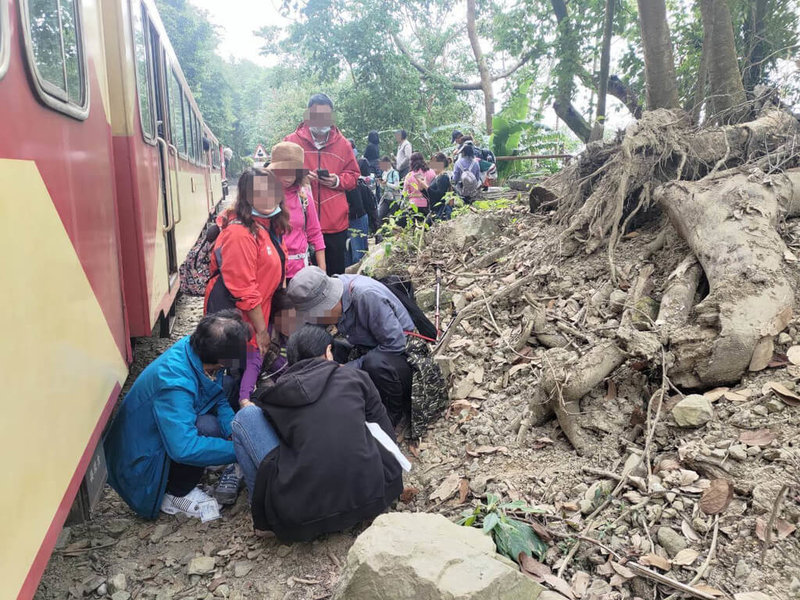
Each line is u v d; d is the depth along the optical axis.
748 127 4.48
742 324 2.95
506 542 2.51
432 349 3.88
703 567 2.24
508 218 5.98
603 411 3.14
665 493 2.57
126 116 3.80
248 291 3.47
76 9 2.85
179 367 3.11
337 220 5.64
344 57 19.05
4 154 1.76
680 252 3.90
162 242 5.16
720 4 5.62
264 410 2.89
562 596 2.22
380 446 2.94
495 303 4.42
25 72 2.02
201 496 3.28
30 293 1.88
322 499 2.73
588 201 4.60
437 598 2.00
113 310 3.22
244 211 3.50
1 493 1.56
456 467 3.25
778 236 3.41
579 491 2.79
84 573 2.85
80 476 2.35
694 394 2.99
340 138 5.57
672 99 6.14
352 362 3.62
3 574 1.55
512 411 3.47
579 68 10.32
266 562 2.86
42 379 1.93
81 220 2.65
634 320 3.44
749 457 2.57
